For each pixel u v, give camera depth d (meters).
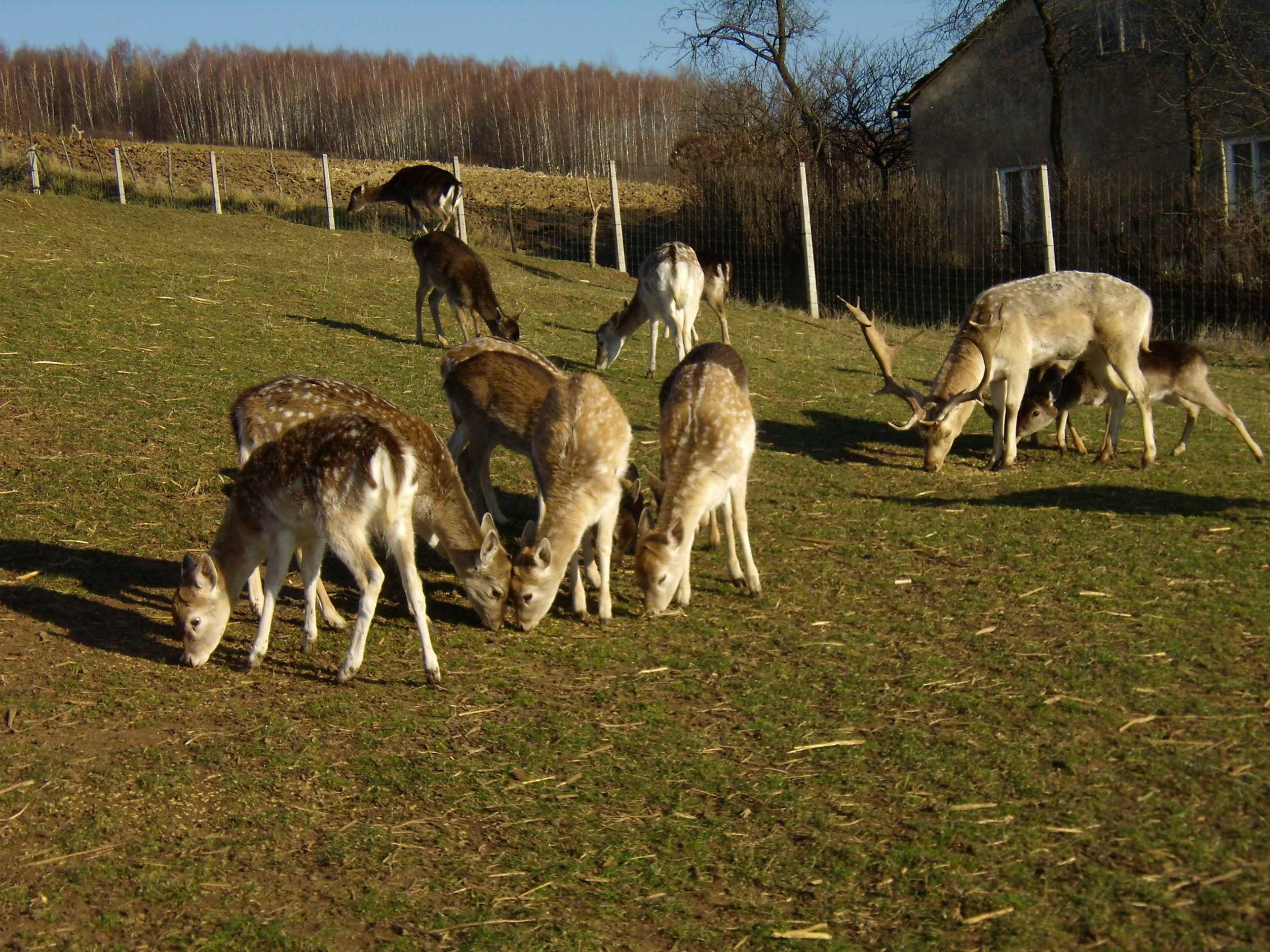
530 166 57.69
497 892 3.71
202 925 3.55
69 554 6.46
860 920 3.52
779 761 4.46
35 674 5.17
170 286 12.12
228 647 5.62
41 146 33.44
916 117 24.38
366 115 63.84
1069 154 21.83
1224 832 3.84
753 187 22.53
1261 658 5.15
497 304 11.27
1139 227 18.11
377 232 20.00
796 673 5.26
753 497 8.09
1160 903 3.51
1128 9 20.77
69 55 66.25
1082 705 4.77
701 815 4.12
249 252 15.27
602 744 4.65
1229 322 16.16
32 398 8.51
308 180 32.09
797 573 6.63
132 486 7.38
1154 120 20.33
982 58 22.95
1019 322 8.66
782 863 3.82
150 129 64.25
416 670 5.41
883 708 4.87
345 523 5.14
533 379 7.06
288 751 4.60
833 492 8.20
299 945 3.46
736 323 14.89
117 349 9.86
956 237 22.02
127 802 4.21
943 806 4.09
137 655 5.45
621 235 19.91
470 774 4.43
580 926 3.53
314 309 12.23
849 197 22.25
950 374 8.73
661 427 6.45
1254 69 17.97
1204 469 8.67
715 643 5.68
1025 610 5.87
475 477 7.25
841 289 20.56
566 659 5.54
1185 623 5.59
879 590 6.31
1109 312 8.65
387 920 3.58
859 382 11.68
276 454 5.31
